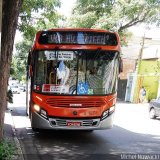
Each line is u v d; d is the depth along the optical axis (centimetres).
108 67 1210
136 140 1292
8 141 914
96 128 1190
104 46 1209
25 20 2077
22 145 1162
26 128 1552
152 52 4053
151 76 3859
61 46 1194
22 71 5156
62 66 1194
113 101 1212
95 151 1077
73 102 1178
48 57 1195
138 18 3450
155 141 1280
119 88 4578
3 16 872
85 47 1200
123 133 1468
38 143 1201
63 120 1178
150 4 3331
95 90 1193
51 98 1180
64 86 1186
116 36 1224
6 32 873
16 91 5678
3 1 873
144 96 3869
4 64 877
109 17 3400
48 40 1196
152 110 2220
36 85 1195
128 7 3338
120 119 2123
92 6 3550
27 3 2002
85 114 1179
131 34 4041
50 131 1461
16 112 2408
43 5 2061
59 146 1152
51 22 2158
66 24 3569
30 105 1279
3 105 896
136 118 2227
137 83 3972
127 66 4819
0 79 880
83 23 3541
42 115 1185
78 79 1191
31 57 1246
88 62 1200
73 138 1304
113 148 1123
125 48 4888
